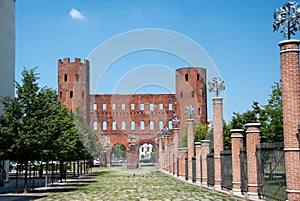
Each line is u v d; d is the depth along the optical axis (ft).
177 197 70.18
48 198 70.44
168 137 185.78
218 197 67.82
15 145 75.56
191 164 113.09
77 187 96.07
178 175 134.00
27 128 77.36
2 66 108.47
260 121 103.14
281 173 55.21
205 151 94.73
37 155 77.97
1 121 77.20
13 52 117.39
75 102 193.26
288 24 46.21
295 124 45.57
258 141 61.26
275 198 54.65
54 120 80.79
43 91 82.33
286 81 46.19
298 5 46.14
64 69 245.86
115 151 289.74
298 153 45.32
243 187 67.10
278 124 97.09
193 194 75.05
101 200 66.80
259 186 59.52
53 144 79.41
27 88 80.84
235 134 70.08
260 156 59.67
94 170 206.59
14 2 118.32
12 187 99.60
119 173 171.83
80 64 244.42
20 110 78.79
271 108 101.50
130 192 81.05
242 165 67.41
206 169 93.91
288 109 45.96
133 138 261.85
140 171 187.52
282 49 46.62
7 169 115.96
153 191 82.89
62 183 111.65
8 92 112.88
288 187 45.78
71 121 120.57
